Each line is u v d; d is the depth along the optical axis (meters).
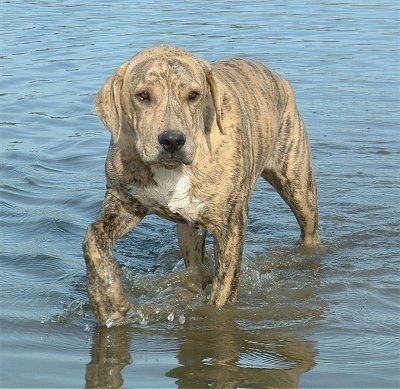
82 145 11.68
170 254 8.55
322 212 9.66
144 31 18.45
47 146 11.59
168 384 5.84
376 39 18.02
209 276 7.92
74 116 12.86
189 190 6.91
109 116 6.70
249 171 7.15
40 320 6.88
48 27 18.91
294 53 16.69
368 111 13.38
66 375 5.94
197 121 6.73
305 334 6.73
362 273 8.12
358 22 19.83
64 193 9.91
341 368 6.09
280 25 19.41
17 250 8.28
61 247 8.45
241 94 7.42
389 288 7.68
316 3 22.50
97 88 14.11
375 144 12.00
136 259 8.49
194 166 6.85
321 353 6.36
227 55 16.17
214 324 6.95
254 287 7.74
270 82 8.05
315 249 8.75
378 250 8.73
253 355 6.35
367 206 9.81
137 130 6.63
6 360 6.14
